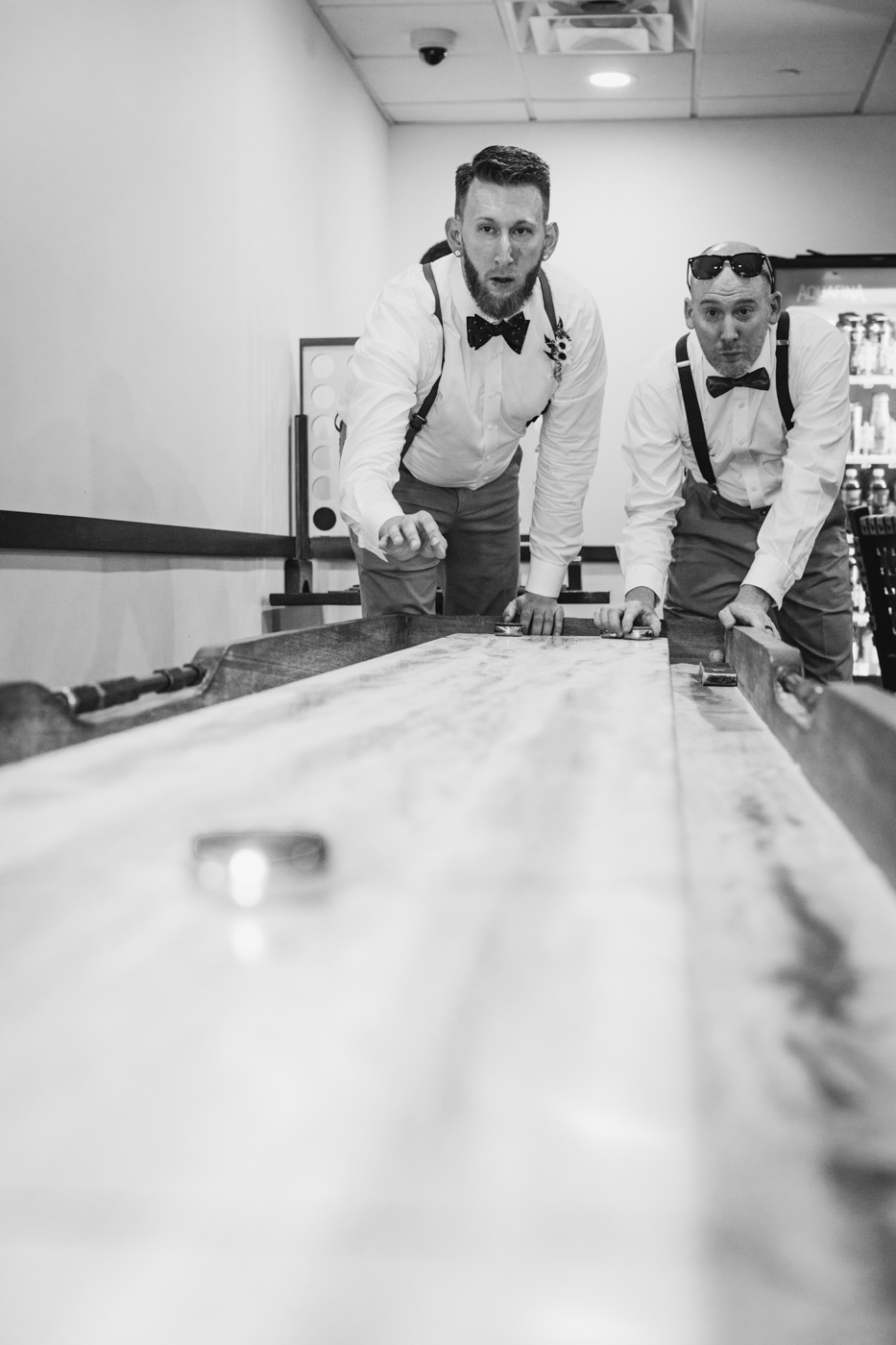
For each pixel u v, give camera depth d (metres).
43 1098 0.44
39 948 0.58
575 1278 0.34
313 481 4.71
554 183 6.27
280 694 1.45
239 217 4.11
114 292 3.25
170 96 3.58
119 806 0.86
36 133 2.86
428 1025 0.50
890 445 5.77
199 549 3.74
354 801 0.89
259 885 0.66
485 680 1.63
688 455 3.12
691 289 2.77
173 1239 0.36
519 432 3.01
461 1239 0.36
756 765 1.18
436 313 2.75
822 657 3.24
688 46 5.29
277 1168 0.39
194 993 0.53
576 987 0.54
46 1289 0.34
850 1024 0.52
